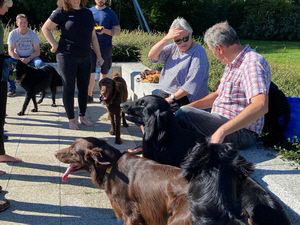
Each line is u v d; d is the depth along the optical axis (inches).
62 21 135.0
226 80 85.7
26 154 120.6
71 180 104.0
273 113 91.9
